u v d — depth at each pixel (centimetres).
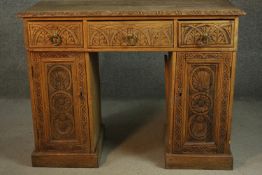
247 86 237
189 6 162
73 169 171
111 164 175
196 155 168
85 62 160
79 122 168
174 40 155
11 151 187
